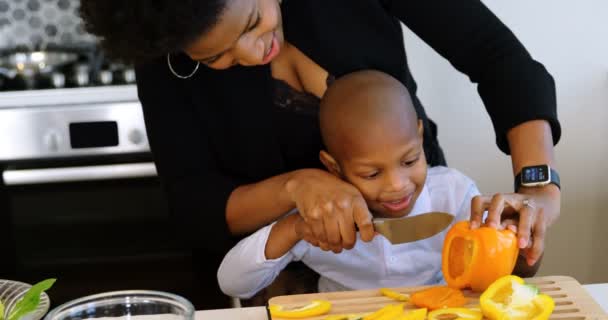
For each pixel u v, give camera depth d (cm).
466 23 135
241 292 133
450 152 226
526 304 100
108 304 92
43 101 209
